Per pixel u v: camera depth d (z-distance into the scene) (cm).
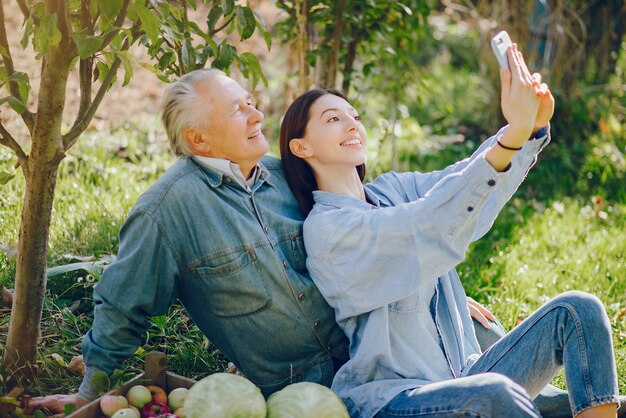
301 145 265
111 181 434
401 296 235
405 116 632
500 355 244
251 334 249
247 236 243
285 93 565
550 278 389
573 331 231
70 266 320
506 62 226
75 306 317
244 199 249
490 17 617
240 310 246
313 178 270
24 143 452
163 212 239
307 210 268
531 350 239
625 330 344
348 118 263
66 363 279
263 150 250
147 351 296
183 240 242
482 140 610
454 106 667
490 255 421
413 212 229
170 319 311
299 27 403
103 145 480
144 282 238
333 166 263
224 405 220
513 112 219
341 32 407
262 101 602
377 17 410
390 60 487
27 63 548
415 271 231
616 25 623
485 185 221
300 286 249
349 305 243
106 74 264
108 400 229
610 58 636
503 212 483
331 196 259
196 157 250
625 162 556
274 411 224
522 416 208
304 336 253
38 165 241
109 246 364
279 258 247
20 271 253
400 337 246
